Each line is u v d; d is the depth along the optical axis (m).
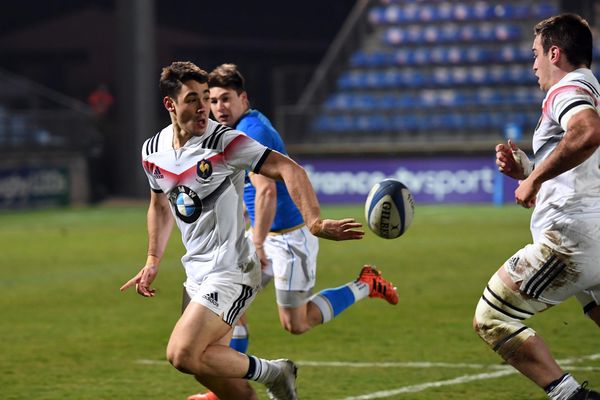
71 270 54.41
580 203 19.92
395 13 116.81
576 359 29.89
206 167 20.02
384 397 25.67
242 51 143.00
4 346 33.97
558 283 20.17
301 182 19.16
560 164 18.81
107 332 36.44
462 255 57.56
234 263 20.45
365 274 28.16
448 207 90.75
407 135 104.81
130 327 37.47
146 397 26.36
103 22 138.75
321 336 34.75
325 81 110.75
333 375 28.48
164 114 134.75
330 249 62.47
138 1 106.75
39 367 30.44
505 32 113.38
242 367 20.48
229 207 20.31
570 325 35.72
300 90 110.62
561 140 19.27
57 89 140.12
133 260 58.44
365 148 96.81
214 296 20.16
